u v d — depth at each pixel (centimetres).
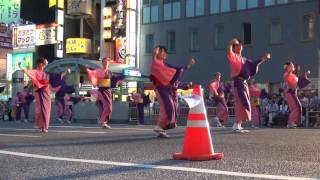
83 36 4588
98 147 874
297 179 523
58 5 4488
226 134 1176
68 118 2447
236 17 3819
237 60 1230
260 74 3681
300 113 1725
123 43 4259
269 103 2191
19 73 3269
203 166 621
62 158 720
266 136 1102
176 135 1162
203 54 3997
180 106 2238
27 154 774
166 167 619
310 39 3450
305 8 3484
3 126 1722
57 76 1359
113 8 4356
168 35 4219
